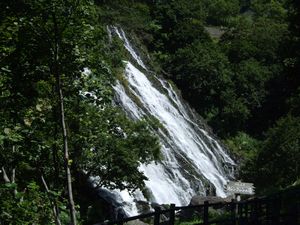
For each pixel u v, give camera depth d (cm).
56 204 854
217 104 6706
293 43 2669
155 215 988
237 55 7606
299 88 2728
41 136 952
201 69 6556
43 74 951
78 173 2689
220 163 5425
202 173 4712
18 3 870
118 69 4997
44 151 980
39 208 848
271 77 7050
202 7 10462
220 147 5812
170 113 5466
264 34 7750
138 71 5512
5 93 922
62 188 984
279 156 3841
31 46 902
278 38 7625
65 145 862
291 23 2573
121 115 2711
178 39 7106
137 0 8000
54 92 976
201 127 6059
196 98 6600
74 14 892
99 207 2781
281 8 12200
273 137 3991
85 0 895
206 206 1200
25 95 946
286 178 3694
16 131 905
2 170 935
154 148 2817
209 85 6600
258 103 6888
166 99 5628
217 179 4938
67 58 940
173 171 4184
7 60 914
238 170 5466
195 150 5112
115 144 2555
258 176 4000
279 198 1391
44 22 872
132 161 2609
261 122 7012
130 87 5019
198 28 7338
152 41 7025
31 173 1168
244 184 2205
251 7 13425
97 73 1016
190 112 6134
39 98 980
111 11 6119
